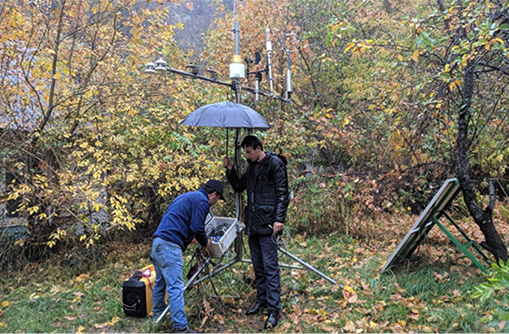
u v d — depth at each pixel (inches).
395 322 140.3
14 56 214.4
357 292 167.5
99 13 238.4
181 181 237.5
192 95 264.2
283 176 152.2
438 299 156.2
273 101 295.3
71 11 230.7
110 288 191.5
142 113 252.2
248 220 155.9
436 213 196.5
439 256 206.8
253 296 171.2
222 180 281.4
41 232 229.5
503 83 206.4
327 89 393.1
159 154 242.5
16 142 218.4
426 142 253.9
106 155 233.9
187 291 162.9
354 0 379.2
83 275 209.2
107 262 235.3
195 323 148.9
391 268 191.8
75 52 238.1
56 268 217.0
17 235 226.4
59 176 215.0
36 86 227.8
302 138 298.2
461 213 312.0
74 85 235.1
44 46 221.5
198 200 143.3
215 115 148.3
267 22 367.2
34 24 219.8
